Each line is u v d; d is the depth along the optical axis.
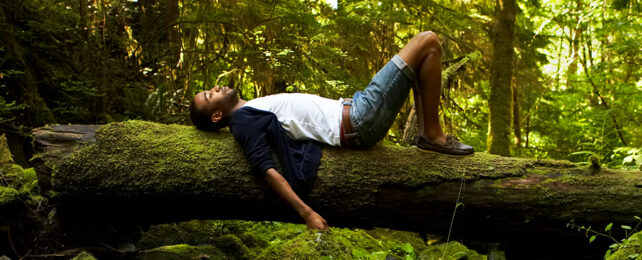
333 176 2.36
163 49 5.93
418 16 7.09
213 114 2.46
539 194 2.27
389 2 6.07
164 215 2.58
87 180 2.34
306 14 5.40
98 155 2.36
